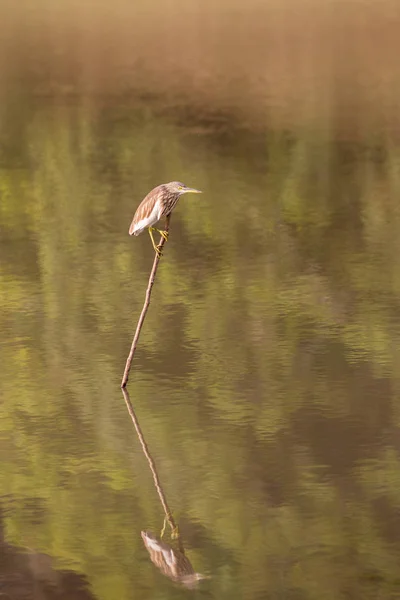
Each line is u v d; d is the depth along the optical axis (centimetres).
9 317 1711
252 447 1241
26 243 2164
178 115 3406
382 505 1096
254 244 2136
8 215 2389
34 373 1476
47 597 948
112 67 4300
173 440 1267
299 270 1956
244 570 988
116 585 974
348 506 1100
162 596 948
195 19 5691
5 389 1420
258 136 3097
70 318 1702
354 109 3409
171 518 1086
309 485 1148
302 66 4197
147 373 1468
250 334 1612
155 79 4016
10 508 1117
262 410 1340
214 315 1705
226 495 1136
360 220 2295
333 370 1463
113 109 3516
